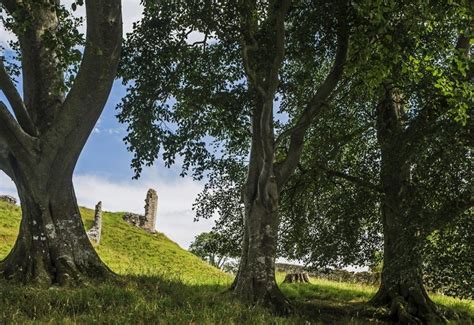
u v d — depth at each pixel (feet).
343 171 61.46
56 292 35.45
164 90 49.34
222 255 66.59
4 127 39.68
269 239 47.65
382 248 59.57
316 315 48.26
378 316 52.39
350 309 54.44
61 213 42.63
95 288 37.29
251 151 51.19
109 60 38.60
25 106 43.88
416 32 39.45
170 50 47.96
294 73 55.47
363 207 58.03
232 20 46.34
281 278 86.17
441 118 45.09
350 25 44.01
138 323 30.37
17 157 40.86
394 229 46.88
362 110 61.82
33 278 39.60
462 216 41.34
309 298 61.05
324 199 63.21
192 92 49.21
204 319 32.76
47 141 40.70
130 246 116.47
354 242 58.80
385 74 40.60
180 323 31.01
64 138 40.65
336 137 59.47
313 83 61.46
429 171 43.14
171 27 47.50
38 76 45.44
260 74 46.29
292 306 45.78
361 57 40.57
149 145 49.21
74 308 32.68
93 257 43.21
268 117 44.91
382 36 39.60
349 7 42.63
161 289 41.98
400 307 51.75
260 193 48.01
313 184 62.08
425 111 46.06
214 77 49.83
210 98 49.19
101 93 39.70
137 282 42.91
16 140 40.22
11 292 34.19
